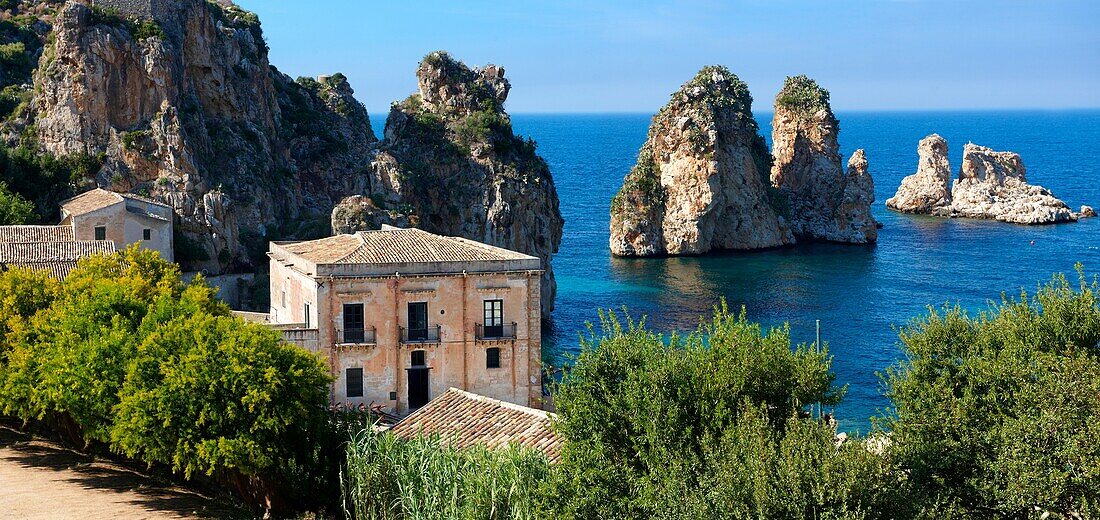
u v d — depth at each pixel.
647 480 49.47
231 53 172.62
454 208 175.88
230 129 165.38
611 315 58.22
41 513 64.44
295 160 180.25
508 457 56.56
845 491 45.53
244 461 64.25
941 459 53.50
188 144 152.50
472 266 94.50
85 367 68.12
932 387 58.38
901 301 186.38
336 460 66.75
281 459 65.75
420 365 94.25
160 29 158.00
